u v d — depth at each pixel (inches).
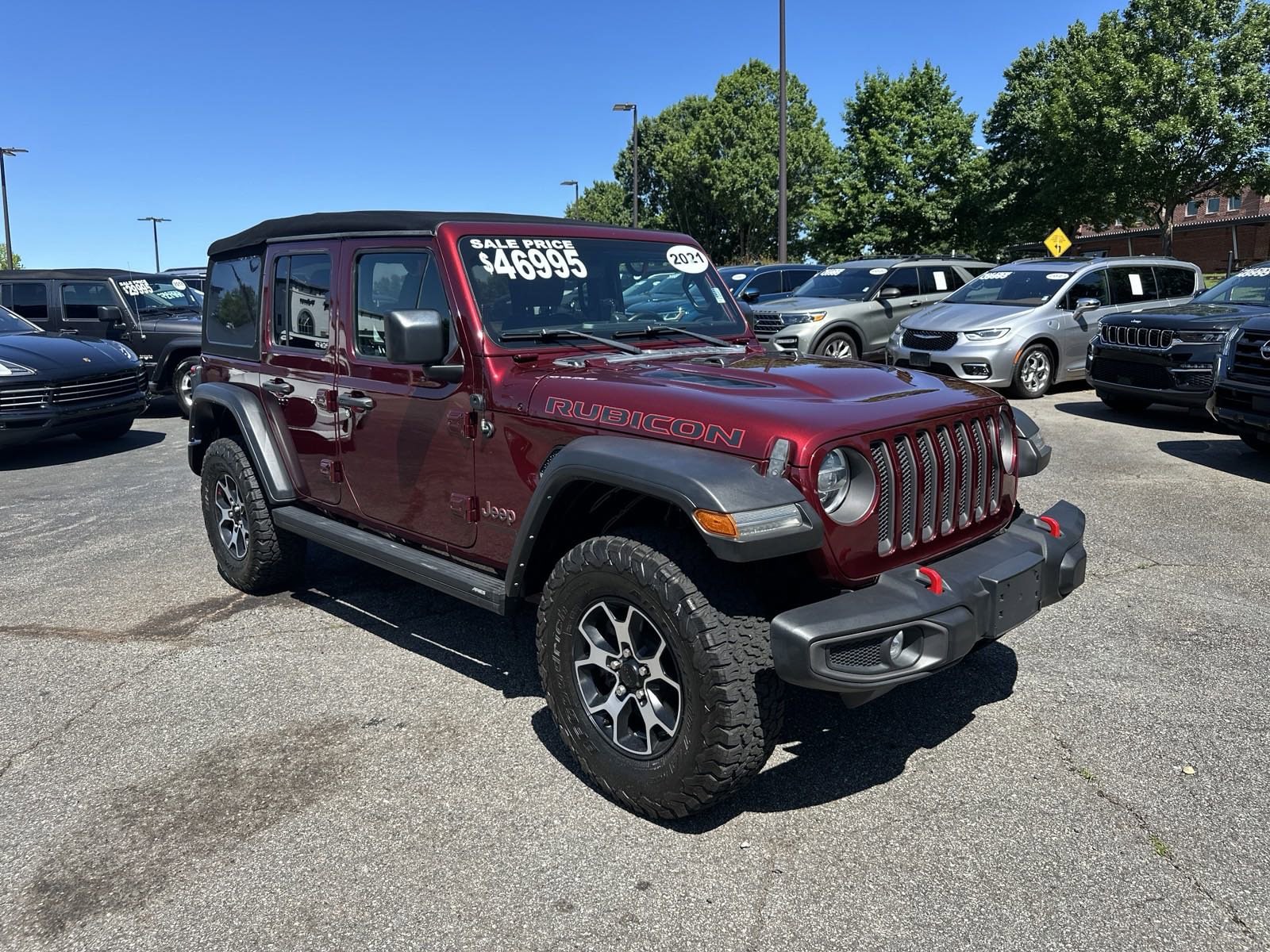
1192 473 284.8
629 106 1236.5
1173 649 157.5
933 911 94.0
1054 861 101.8
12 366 335.9
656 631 103.9
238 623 178.2
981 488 122.0
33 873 102.6
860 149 1305.4
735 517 93.7
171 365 471.5
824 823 109.7
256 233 178.1
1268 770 119.5
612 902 96.3
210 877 101.3
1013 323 426.6
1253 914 92.7
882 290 507.5
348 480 159.9
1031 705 138.6
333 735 133.1
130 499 289.9
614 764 111.3
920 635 101.6
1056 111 1103.6
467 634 171.5
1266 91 981.8
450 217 137.3
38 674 155.9
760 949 89.1
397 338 119.6
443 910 95.4
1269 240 1642.5
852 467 105.0
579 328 142.1
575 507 119.5
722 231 1989.4
